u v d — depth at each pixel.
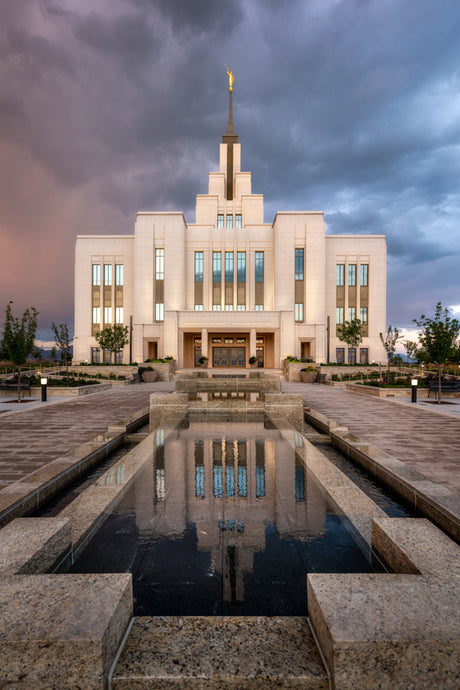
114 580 1.89
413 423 9.98
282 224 38.75
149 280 38.50
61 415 11.30
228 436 7.34
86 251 41.16
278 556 2.84
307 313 38.47
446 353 14.87
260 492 4.21
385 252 40.66
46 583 1.88
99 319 40.97
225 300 40.03
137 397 16.72
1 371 26.84
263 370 34.12
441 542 2.40
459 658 1.48
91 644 1.47
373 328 40.16
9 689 1.48
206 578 2.55
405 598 1.71
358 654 1.45
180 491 4.25
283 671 1.56
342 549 2.95
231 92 53.06
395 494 4.80
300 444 6.60
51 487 4.60
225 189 46.66
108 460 6.60
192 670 1.57
